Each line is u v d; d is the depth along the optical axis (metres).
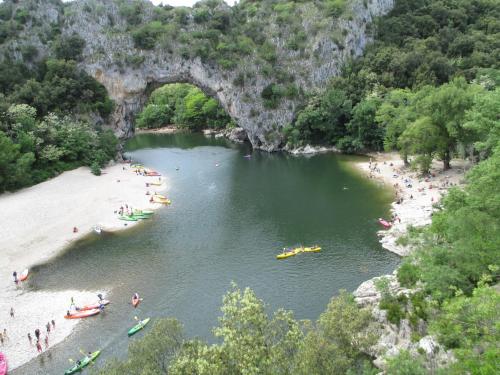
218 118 180.12
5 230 72.62
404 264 44.97
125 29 136.00
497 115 49.56
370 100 118.06
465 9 156.75
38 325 49.16
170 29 135.38
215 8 144.12
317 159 120.00
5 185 91.12
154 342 29.73
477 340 21.11
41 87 119.56
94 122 126.31
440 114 85.19
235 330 26.12
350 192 88.12
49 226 75.38
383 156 113.81
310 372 24.02
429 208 73.25
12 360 43.84
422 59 128.25
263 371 24.34
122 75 132.12
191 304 52.25
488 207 36.31
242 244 68.00
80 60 129.62
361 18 145.62
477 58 124.88
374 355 34.44
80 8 134.50
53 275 60.19
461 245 34.59
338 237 67.94
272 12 148.00
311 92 135.50
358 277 55.66
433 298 34.88
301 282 55.50
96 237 72.12
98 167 107.94
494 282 32.91
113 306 52.41
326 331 29.27
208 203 87.88
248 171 112.44
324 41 139.25
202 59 134.88
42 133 106.06
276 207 83.50
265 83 136.75
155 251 66.88
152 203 88.19
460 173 88.25
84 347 45.56
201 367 23.89
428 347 29.61
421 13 155.62
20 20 130.38
